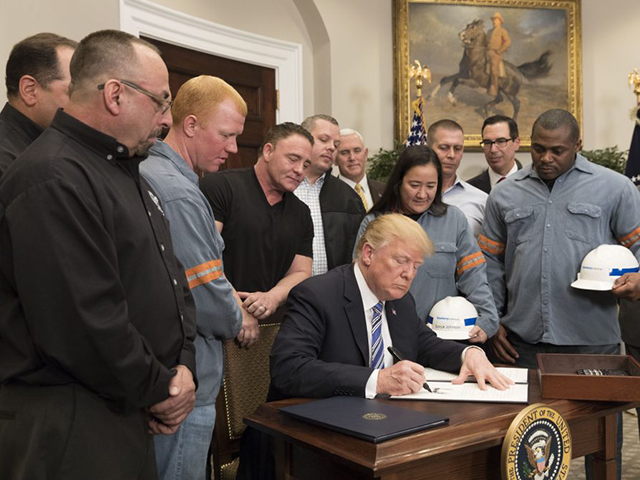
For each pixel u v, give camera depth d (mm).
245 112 2176
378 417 1540
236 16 4820
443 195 3420
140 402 1394
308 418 1550
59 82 1838
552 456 1627
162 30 4156
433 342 2154
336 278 2053
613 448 1823
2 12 2547
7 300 1354
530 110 5852
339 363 1905
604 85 6047
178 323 1564
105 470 1359
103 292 1319
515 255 2762
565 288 2623
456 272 2736
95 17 3148
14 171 1343
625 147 6008
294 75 5223
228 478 2141
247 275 2559
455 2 5648
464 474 1556
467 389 1856
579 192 2645
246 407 2264
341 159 3764
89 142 1438
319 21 5270
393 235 1958
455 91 5668
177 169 1939
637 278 2436
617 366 1982
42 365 1340
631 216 2621
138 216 1486
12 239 1292
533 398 1773
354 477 1501
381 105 5523
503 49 5777
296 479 1666
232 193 2562
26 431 1331
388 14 5570
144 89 1448
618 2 6023
